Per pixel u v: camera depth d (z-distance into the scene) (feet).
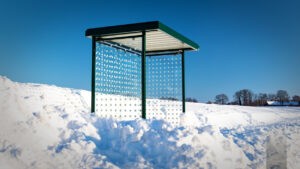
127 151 18.70
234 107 68.08
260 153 25.72
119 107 37.35
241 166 21.35
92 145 18.20
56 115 20.06
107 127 21.48
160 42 36.06
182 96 40.09
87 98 38.42
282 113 64.13
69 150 16.90
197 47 39.58
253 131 33.30
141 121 22.67
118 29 29.30
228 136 24.85
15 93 20.31
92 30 30.45
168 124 22.52
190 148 19.48
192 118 36.78
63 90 39.27
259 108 73.51
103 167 16.29
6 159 14.38
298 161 27.17
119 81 36.55
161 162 18.20
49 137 17.63
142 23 28.48
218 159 20.35
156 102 47.37
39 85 37.86
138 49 39.99
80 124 20.25
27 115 18.58
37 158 15.47
